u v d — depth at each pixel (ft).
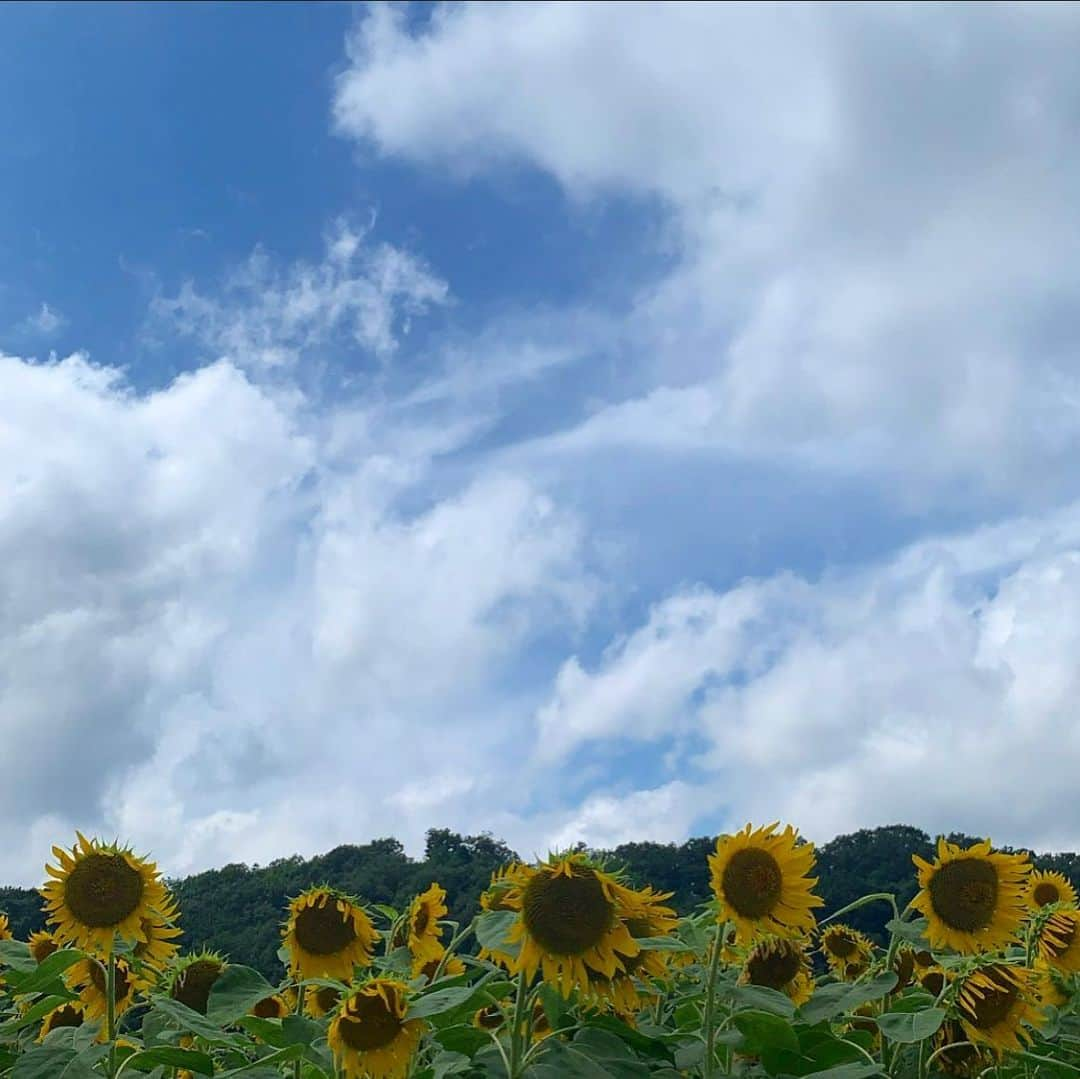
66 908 9.79
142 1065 8.71
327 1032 8.73
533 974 7.73
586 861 7.95
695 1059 8.49
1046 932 10.02
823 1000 9.05
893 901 10.27
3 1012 11.41
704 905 9.69
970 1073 9.05
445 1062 8.40
